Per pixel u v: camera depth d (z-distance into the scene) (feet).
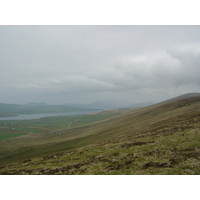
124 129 258.57
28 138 463.83
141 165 83.71
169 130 141.18
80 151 150.61
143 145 117.39
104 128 388.57
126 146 127.24
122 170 82.69
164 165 78.59
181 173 69.77
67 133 518.37
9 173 112.98
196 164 73.67
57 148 259.60
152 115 341.82
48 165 119.44
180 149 92.22
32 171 109.09
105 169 87.97
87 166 98.48
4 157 266.77
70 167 102.63
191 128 128.47
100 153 123.34
